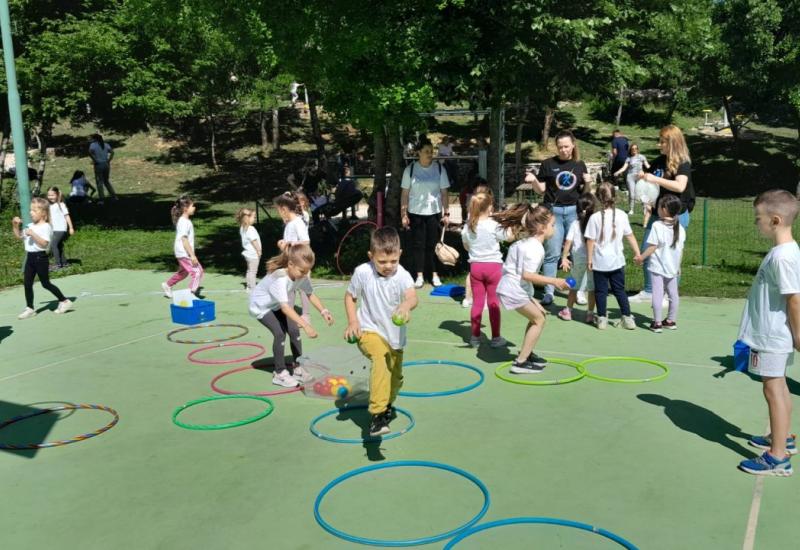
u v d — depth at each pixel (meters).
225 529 4.07
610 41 10.91
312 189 18.38
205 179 28.31
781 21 23.08
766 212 4.36
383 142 14.47
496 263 7.55
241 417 5.82
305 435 5.40
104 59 17.86
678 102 32.91
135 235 17.91
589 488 4.43
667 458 4.83
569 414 5.66
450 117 35.06
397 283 5.06
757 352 4.50
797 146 28.77
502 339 7.68
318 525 4.06
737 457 4.83
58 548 3.96
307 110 36.75
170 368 7.27
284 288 6.18
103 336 8.62
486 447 5.07
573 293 8.74
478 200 7.50
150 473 4.84
